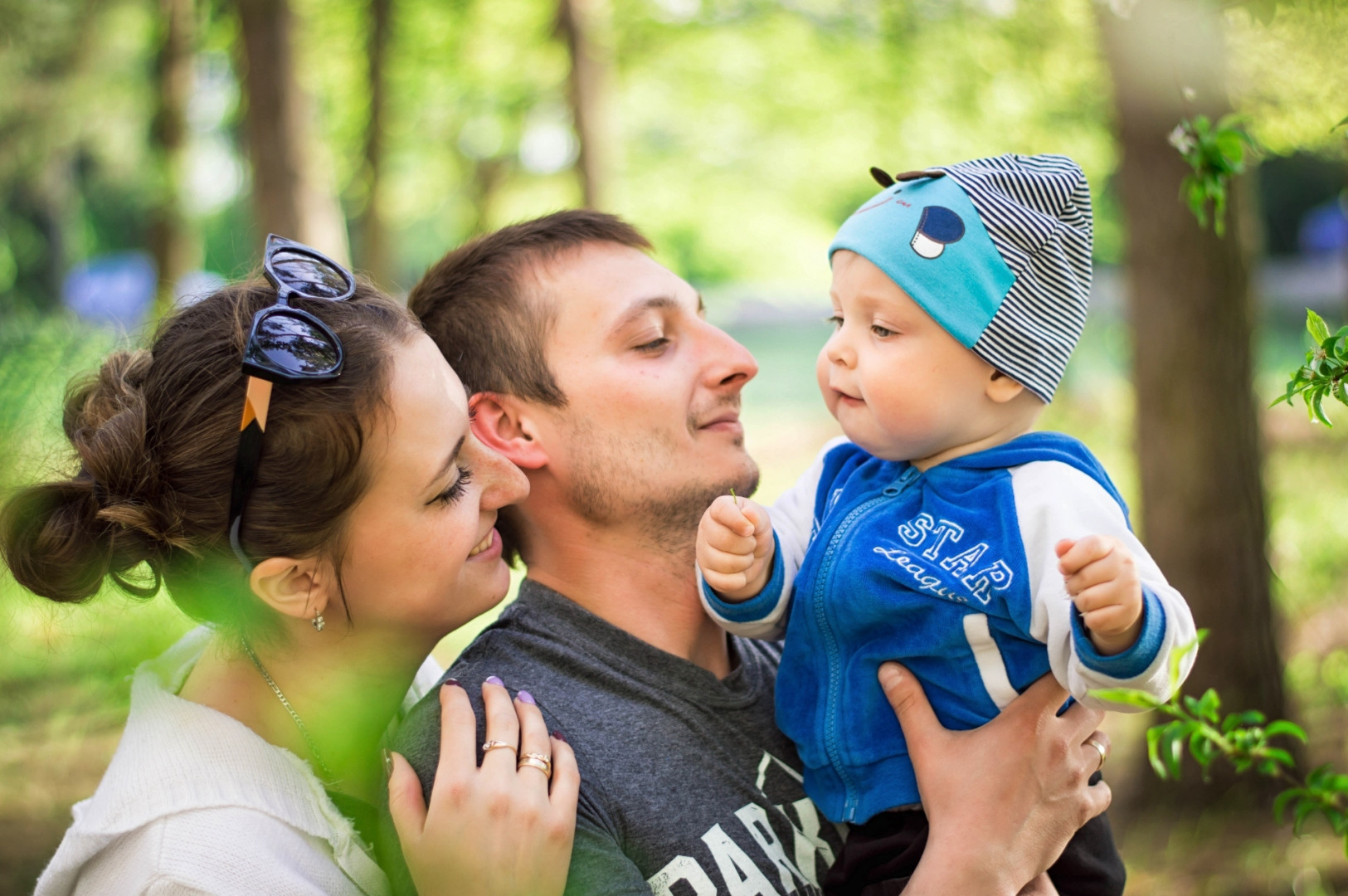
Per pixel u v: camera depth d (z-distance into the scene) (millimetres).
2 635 4621
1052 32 6645
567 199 14172
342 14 10500
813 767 1515
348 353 1348
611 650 1584
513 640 1582
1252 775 4316
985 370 1378
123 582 1408
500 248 1757
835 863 1497
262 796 1297
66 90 9625
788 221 15586
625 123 13688
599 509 1651
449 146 14039
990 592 1336
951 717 1450
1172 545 4281
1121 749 4816
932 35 7938
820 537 1521
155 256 9680
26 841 3943
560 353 1657
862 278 1407
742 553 1444
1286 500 6750
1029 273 1370
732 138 13969
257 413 1291
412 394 1371
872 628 1443
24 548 1356
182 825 1237
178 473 1332
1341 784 1569
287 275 1442
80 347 3885
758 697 1645
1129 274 4305
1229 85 2264
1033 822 1391
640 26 11977
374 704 1489
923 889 1353
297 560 1342
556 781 1330
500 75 12344
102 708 4664
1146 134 4109
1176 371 4199
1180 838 4199
